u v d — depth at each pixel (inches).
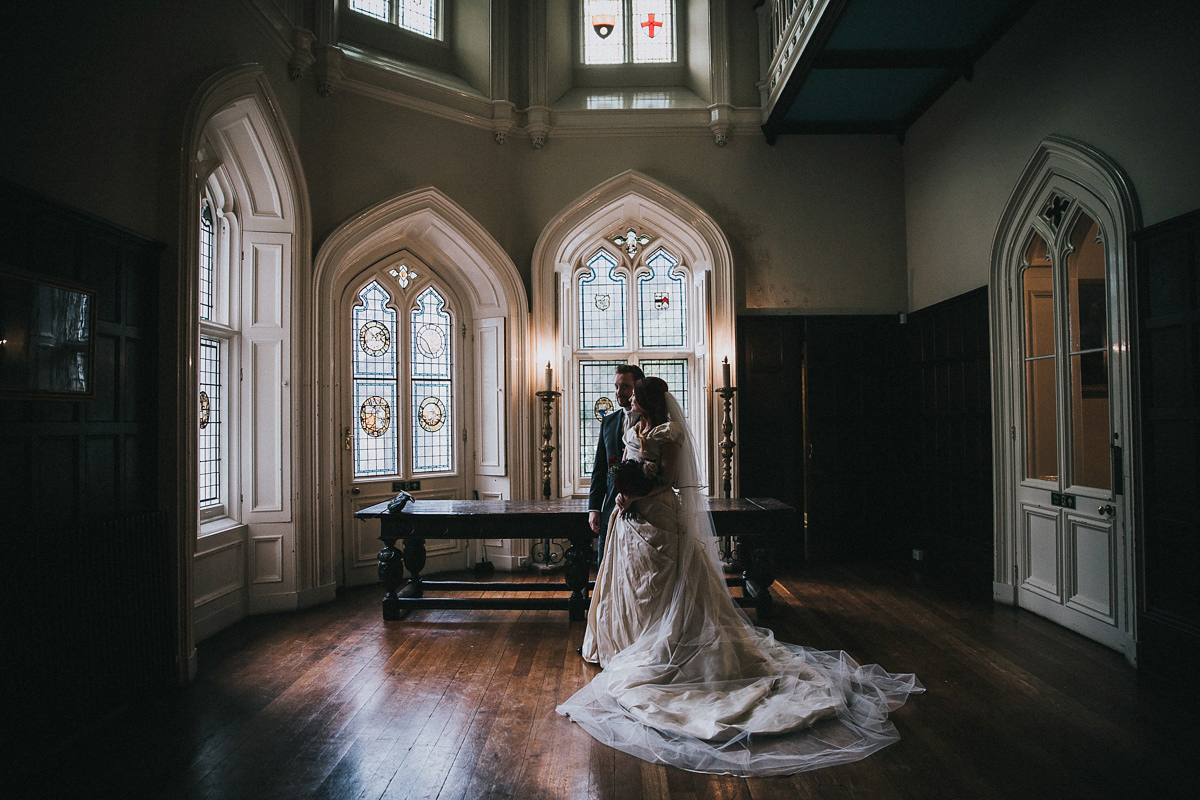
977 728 105.2
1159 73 126.0
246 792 89.4
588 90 250.5
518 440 225.8
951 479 203.8
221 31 150.9
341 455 204.4
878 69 194.5
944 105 207.6
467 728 107.9
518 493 225.3
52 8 103.7
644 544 124.0
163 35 131.4
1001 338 177.6
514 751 100.1
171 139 132.3
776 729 99.3
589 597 171.8
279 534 178.2
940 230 211.2
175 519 128.0
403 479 219.3
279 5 174.1
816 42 179.3
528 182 232.8
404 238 220.4
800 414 233.0
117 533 110.3
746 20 237.5
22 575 92.0
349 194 199.0
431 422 229.0
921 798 86.4
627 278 244.5
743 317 231.0
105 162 115.3
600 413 242.5
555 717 111.6
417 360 225.9
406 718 111.8
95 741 104.0
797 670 119.6
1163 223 123.3
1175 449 123.0
